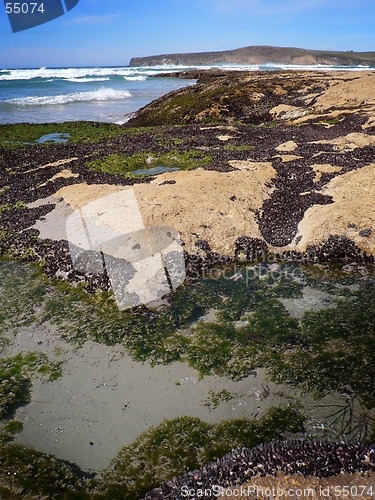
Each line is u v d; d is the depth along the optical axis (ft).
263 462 20.35
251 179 52.13
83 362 27.84
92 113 153.99
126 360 27.91
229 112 125.59
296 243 41.39
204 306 33.32
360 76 141.69
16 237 43.45
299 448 21.04
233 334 30.14
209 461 20.81
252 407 23.99
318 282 36.47
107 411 24.00
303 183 52.21
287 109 114.83
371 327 30.42
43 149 81.35
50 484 19.94
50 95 193.36
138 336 30.04
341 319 31.42
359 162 57.31
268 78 166.20
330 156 61.00
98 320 31.83
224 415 23.50
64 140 95.25
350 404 23.91
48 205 48.19
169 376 26.53
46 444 22.00
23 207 49.21
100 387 25.75
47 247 40.98
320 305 33.27
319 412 23.44
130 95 206.49
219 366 27.22
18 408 24.27
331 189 49.49
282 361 27.45
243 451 21.08
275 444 21.39
